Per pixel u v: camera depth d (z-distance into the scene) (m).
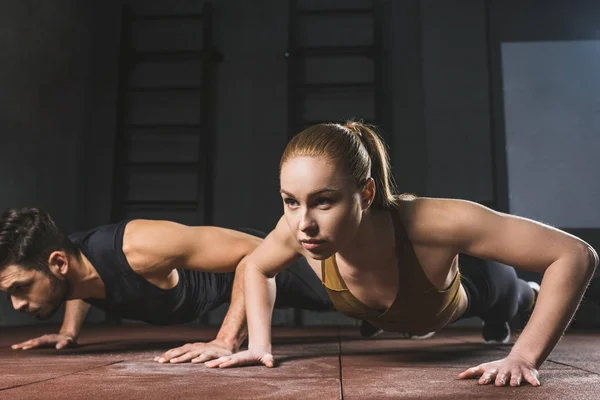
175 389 0.99
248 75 5.60
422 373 1.23
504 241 1.19
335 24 5.58
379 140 1.28
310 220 1.06
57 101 5.03
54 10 5.00
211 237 1.72
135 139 5.50
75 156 5.30
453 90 5.26
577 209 4.97
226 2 5.74
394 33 5.50
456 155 5.16
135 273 1.74
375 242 1.26
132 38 5.71
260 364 1.39
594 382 1.10
